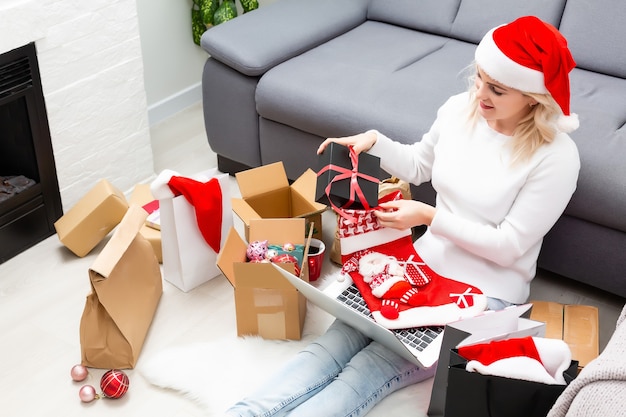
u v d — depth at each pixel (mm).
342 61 2605
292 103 2463
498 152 1846
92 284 1915
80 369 1979
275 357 2027
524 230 1829
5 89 2258
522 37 1671
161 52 3254
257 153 2723
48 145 2449
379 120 2318
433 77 2488
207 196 2162
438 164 1943
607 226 2090
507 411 1567
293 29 2697
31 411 1914
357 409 1806
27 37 2252
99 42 2492
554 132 1775
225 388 1941
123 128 2697
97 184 2463
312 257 2230
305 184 2373
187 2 3293
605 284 2176
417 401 1909
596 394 1331
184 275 2254
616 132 2146
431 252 1994
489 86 1744
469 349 1577
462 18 2725
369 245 1943
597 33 2477
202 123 3291
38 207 2486
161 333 2139
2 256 2412
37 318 2197
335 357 1879
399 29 2863
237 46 2566
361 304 1911
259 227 2191
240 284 1987
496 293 1918
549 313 2002
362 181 1902
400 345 1706
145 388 1975
